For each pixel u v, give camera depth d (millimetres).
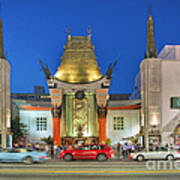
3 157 27406
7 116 44125
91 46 53375
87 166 25031
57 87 49750
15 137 49375
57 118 49031
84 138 50125
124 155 32969
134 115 52781
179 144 41969
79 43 53156
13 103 51625
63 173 20484
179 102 43281
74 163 27953
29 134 52156
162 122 43156
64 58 52781
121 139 52375
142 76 45094
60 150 36375
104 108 49781
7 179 18094
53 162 29188
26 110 52719
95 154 30109
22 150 28125
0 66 43531
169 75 43750
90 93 51281
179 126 43094
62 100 51094
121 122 53094
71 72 51938
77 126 51031
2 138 42219
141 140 43594
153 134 42469
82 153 30125
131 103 53344
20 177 18812
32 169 22875
